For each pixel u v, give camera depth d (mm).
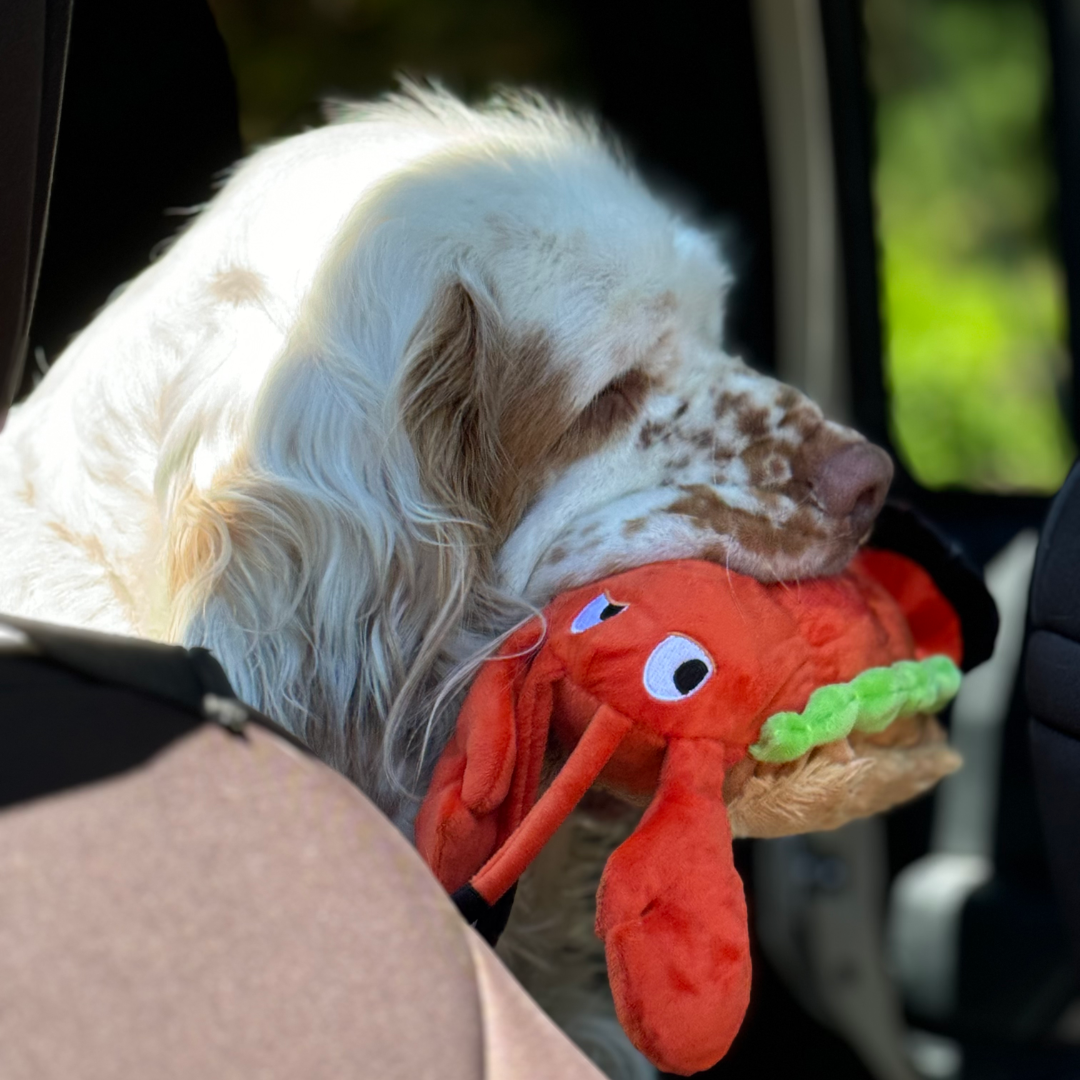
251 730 824
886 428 2752
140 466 1541
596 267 1635
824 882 2340
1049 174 2883
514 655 1329
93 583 1505
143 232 2072
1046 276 2920
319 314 1545
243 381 1512
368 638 1506
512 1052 796
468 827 1214
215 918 729
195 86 2010
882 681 1295
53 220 1992
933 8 2803
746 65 2479
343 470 1521
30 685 810
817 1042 2391
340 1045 718
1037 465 2895
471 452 1607
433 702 1443
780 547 1501
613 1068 1972
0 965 683
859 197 2680
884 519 1605
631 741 1230
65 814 737
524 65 2912
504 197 1637
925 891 2469
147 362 1582
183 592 1427
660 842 1121
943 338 2850
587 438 1644
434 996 755
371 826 811
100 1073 673
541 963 1865
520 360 1610
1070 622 1306
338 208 1622
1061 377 2918
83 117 1946
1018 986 2379
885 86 2750
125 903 717
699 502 1559
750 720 1233
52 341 2094
